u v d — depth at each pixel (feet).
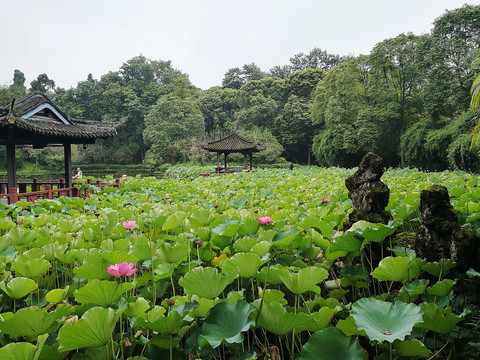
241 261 5.86
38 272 6.45
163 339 4.73
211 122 187.52
